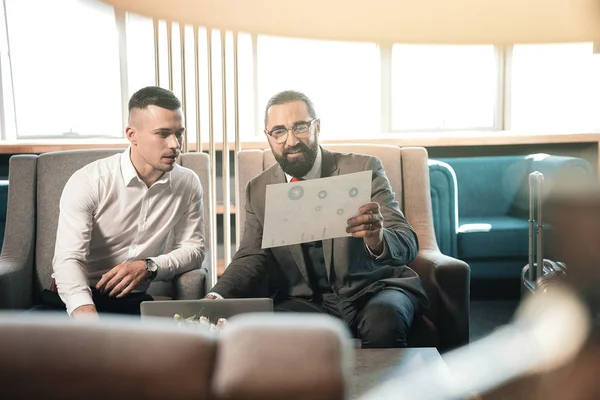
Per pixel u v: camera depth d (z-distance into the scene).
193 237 2.17
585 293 0.27
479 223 3.61
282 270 2.07
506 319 3.15
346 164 2.14
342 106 4.42
